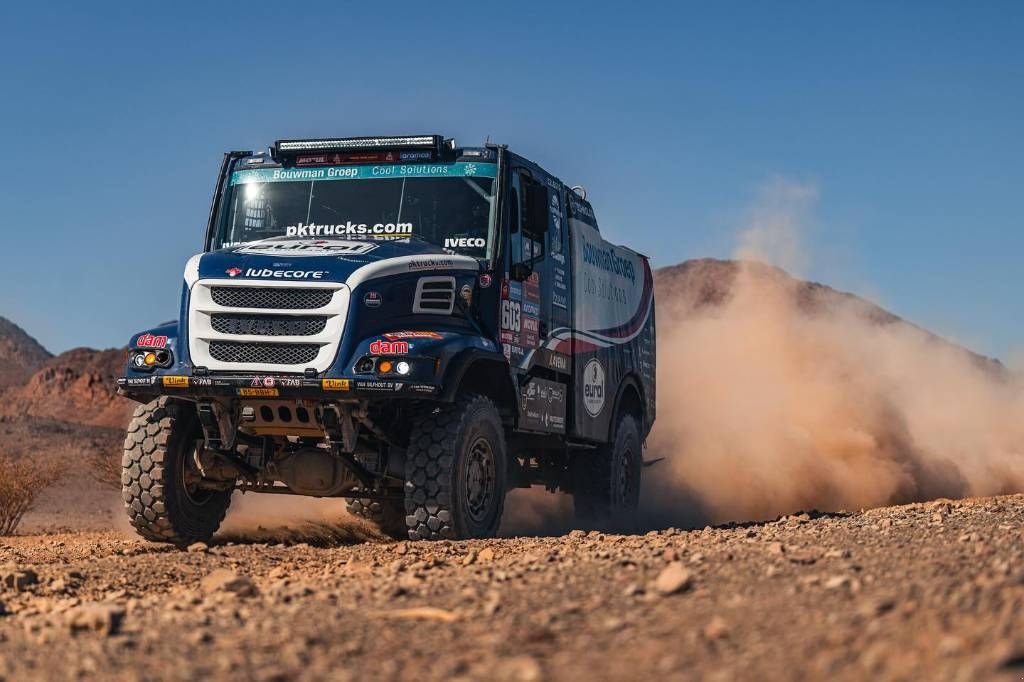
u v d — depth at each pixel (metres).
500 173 11.25
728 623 4.92
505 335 11.12
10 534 17.25
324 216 11.51
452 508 10.03
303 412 10.05
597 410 13.58
